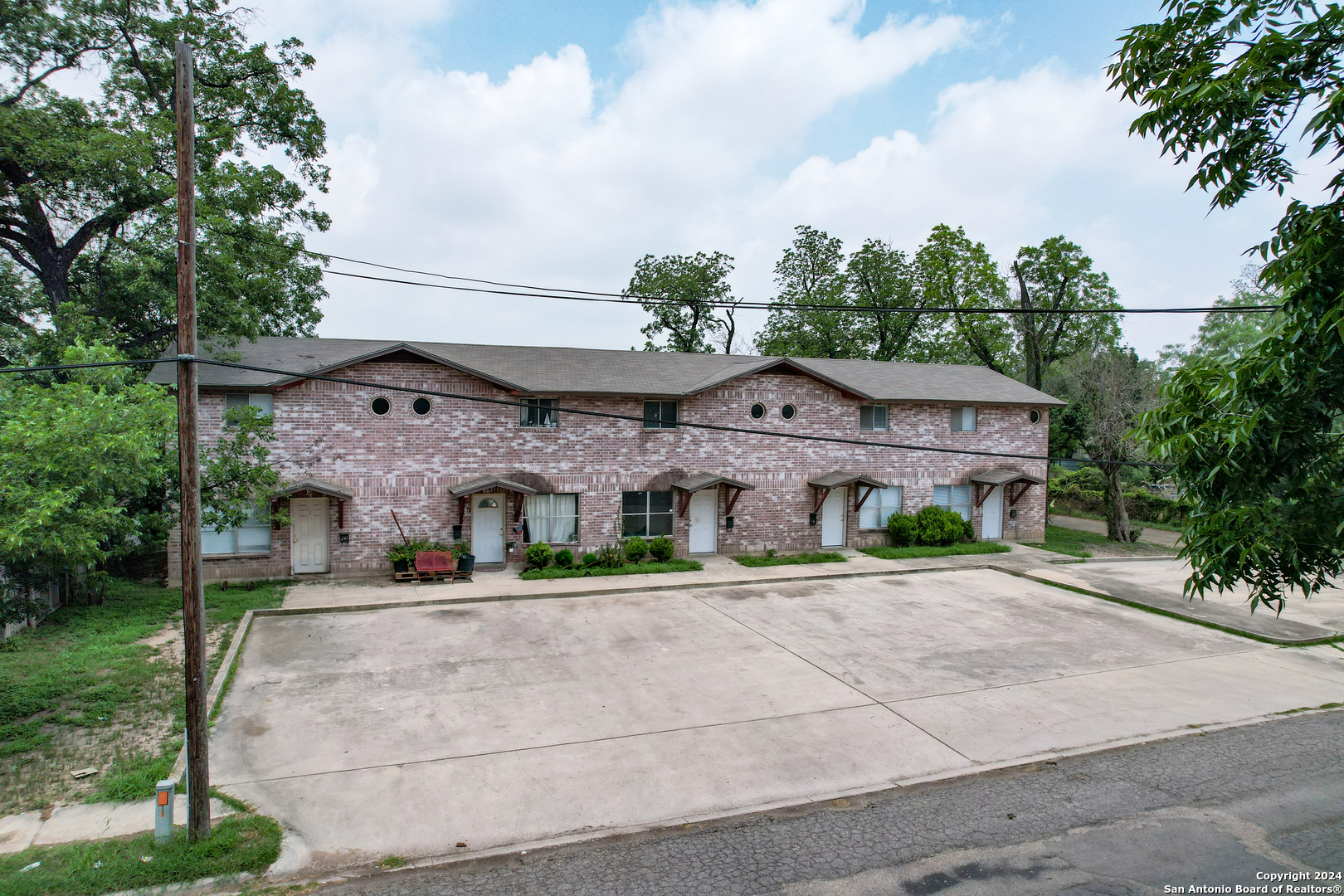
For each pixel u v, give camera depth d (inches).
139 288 693.3
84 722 385.1
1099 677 496.4
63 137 702.5
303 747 369.7
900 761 366.6
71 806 307.1
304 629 574.9
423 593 685.3
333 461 745.0
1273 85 159.5
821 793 334.3
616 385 834.2
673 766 357.7
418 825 302.2
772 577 788.6
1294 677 507.8
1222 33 175.9
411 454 768.9
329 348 829.2
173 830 287.9
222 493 636.1
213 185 729.6
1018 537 1051.3
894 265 1535.4
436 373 774.5
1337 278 152.1
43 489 387.2
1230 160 177.2
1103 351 1209.4
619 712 422.0
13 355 840.3
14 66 771.4
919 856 285.1
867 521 982.4
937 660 525.0
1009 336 1481.3
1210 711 440.8
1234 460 161.9
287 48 887.7
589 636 567.5
